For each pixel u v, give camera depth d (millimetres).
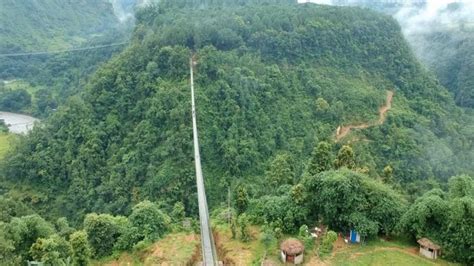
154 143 83875
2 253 36469
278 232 42438
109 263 43844
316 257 39156
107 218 47250
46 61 188125
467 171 91812
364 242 41125
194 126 83688
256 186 72312
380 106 107562
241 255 40938
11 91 163375
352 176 42531
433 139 99562
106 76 98438
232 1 136500
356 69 116062
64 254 39469
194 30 102000
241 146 83625
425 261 38188
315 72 107688
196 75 92812
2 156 102875
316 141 90312
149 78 93562
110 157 87000
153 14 126875
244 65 99125
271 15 114250
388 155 92250
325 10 122938
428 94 121125
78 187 84062
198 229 51031
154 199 75438
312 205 44062
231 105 88625
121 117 92375
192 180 76625
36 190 88875
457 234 37438
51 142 93688
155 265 41125
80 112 94438
